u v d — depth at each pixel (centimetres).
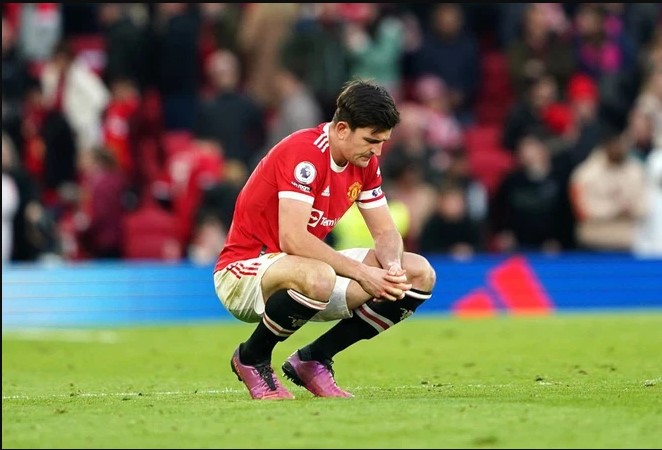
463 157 6600
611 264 6050
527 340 4319
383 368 3447
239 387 2964
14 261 5688
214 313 5684
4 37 6531
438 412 2134
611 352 3819
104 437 1956
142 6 7069
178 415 2150
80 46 7406
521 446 1861
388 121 2375
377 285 2400
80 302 5534
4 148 5653
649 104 6556
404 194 6038
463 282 5884
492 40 7781
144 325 5369
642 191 6175
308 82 6850
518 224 6322
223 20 7088
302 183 2408
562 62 7112
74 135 6544
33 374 3425
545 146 6394
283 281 2392
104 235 5962
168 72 6975
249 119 6500
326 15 7062
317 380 2534
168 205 6269
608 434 1941
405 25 7456
